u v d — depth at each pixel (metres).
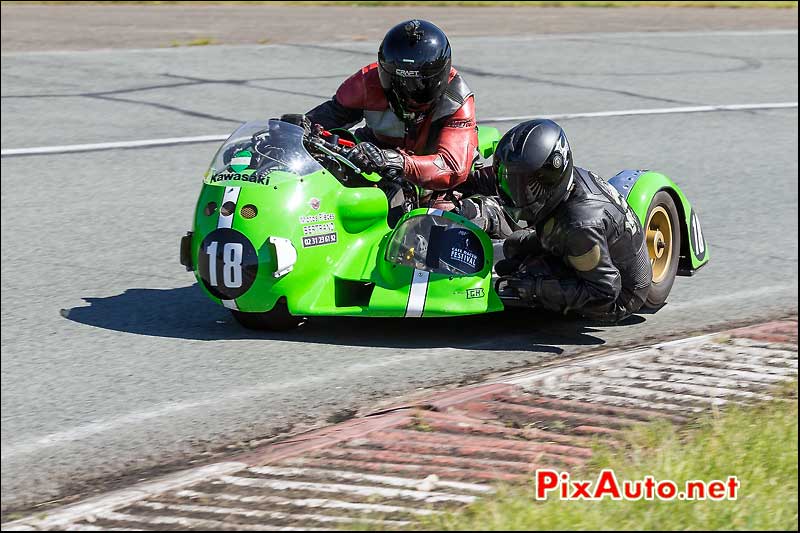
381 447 11.68
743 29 60.72
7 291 17.78
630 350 15.41
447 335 16.36
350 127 18.66
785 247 22.50
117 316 16.77
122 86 36.62
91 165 26.61
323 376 14.45
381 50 16.66
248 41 47.75
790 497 10.38
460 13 62.69
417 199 17.36
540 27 57.31
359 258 15.90
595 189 15.69
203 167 26.95
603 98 38.66
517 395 13.37
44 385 13.92
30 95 34.44
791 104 39.44
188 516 10.05
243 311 15.67
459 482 10.78
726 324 17.36
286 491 10.57
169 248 20.66
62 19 53.78
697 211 25.20
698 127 34.59
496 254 16.50
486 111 35.09
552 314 17.55
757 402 13.12
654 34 56.72
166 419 12.94
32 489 11.11
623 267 15.95
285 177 15.40
